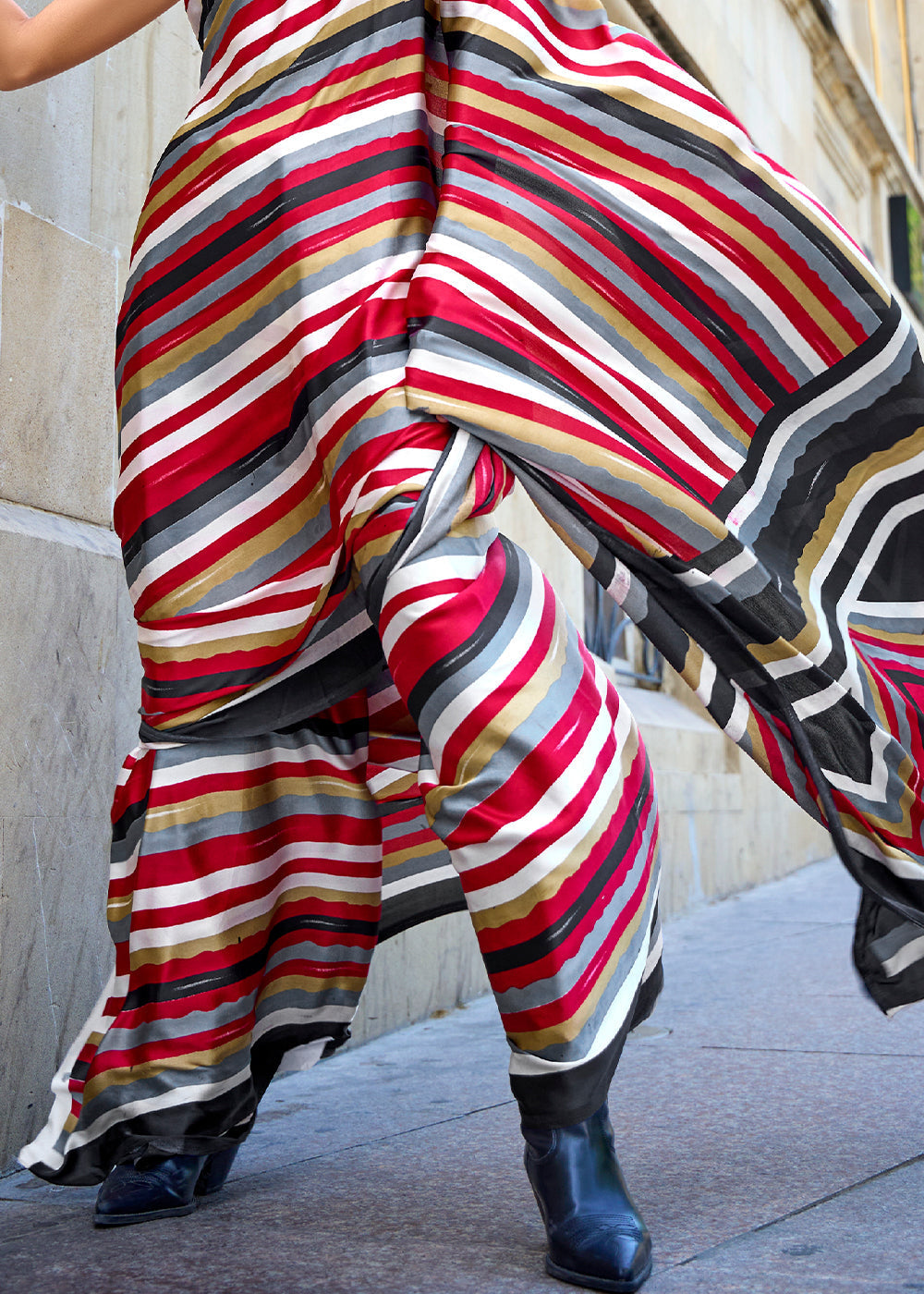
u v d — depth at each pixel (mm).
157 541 1488
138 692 2137
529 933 1183
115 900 1530
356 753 1627
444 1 1438
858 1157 1570
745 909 4492
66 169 2057
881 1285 1142
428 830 1707
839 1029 2436
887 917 1534
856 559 1608
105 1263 1317
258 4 1532
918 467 1608
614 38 1520
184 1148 1468
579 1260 1164
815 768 1412
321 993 1615
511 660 1230
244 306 1458
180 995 1458
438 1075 2254
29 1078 1814
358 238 1392
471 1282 1201
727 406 1515
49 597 1912
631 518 1362
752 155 1497
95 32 1535
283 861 1572
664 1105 1909
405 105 1428
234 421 1471
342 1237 1375
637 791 1323
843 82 7590
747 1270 1195
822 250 1505
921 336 9766
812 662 1450
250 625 1463
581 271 1412
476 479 1275
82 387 2061
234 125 1495
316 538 1447
